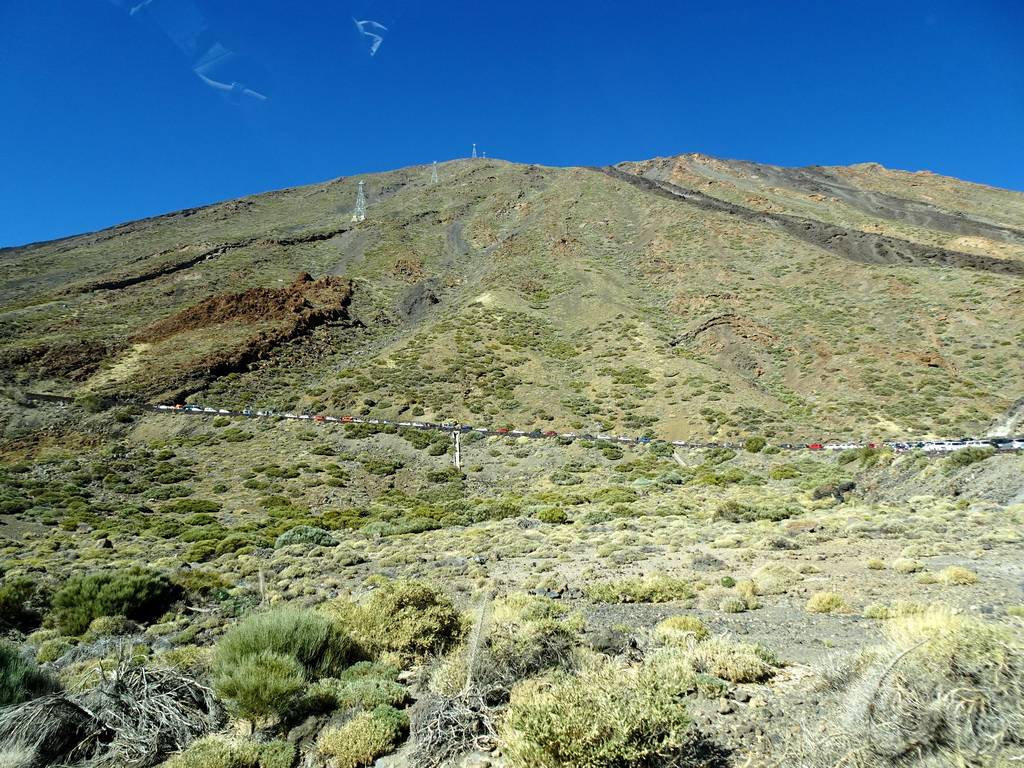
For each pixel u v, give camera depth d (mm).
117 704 5301
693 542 16688
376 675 6316
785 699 4871
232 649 6105
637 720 3773
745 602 9188
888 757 3514
